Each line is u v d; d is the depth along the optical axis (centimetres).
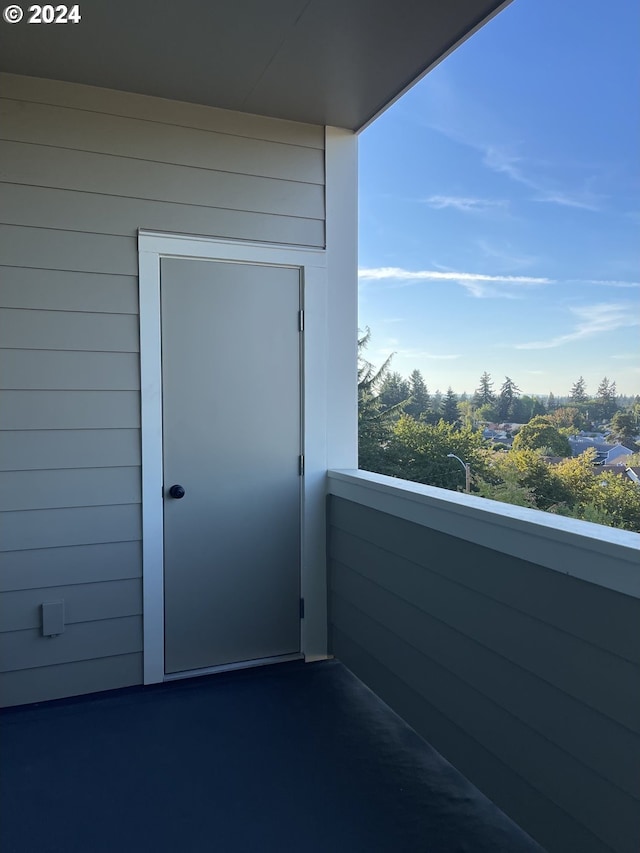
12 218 258
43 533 266
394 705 251
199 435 290
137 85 266
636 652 137
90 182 268
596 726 149
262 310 299
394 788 206
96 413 272
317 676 296
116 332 274
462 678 205
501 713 185
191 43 232
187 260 285
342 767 219
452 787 207
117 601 279
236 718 255
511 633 181
